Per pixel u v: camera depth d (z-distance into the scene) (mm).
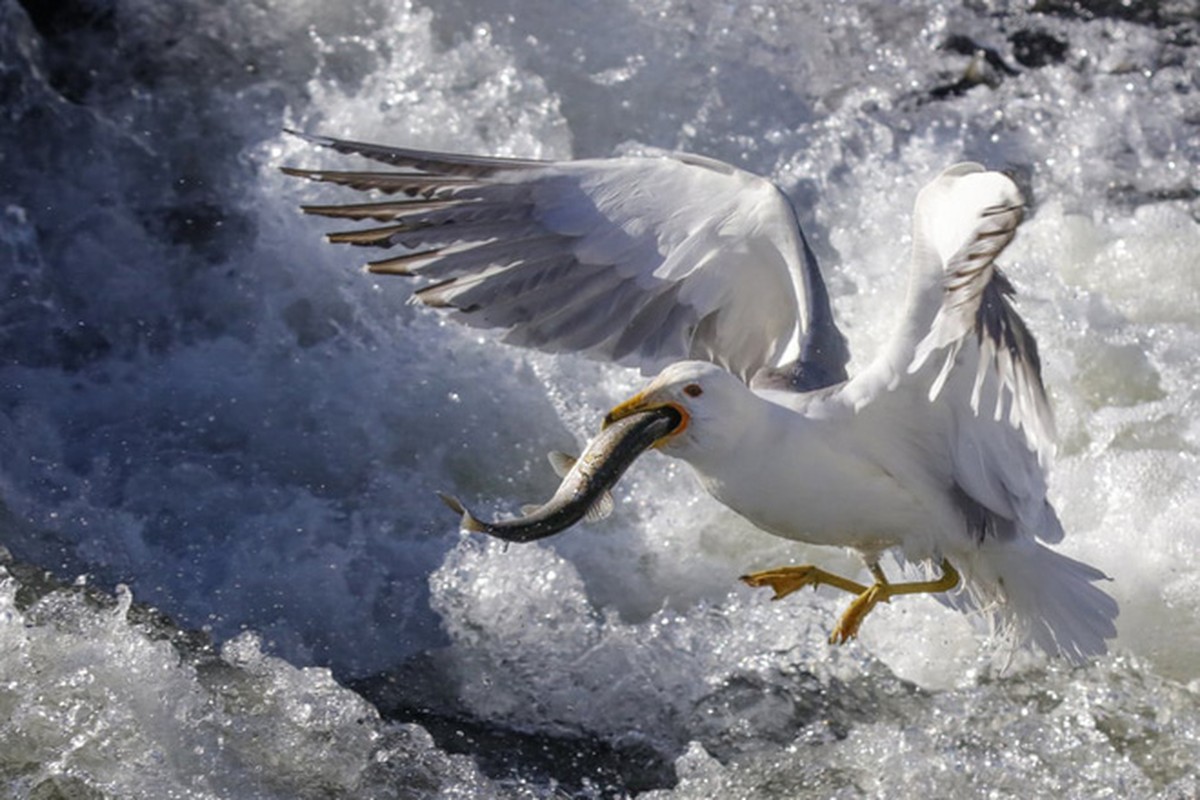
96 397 12812
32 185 14086
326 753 10336
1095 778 10406
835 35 15703
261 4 15117
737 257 8992
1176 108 15477
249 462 12414
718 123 14961
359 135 14523
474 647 11305
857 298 13781
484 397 12922
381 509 12164
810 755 10617
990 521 8953
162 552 11742
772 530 8930
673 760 10641
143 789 9906
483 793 10273
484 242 9086
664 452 8477
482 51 14961
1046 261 13969
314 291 13492
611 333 9219
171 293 13523
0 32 14695
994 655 11117
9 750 9984
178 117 14562
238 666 10773
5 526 11719
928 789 10391
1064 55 15875
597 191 9023
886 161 14852
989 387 8391
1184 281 13797
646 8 15406
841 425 8516
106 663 10523
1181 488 12219
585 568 11805
